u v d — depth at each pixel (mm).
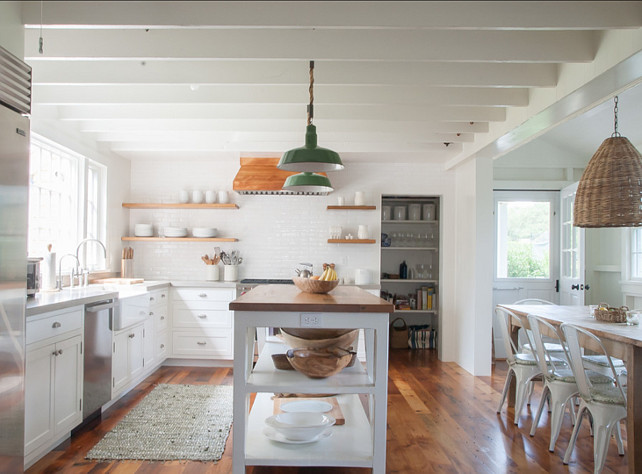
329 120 4465
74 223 4684
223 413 3781
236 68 3189
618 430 3197
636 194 3271
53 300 3137
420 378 5070
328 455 2287
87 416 3445
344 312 2297
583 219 3475
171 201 6023
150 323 4805
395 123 4465
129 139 4949
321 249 6012
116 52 2785
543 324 3594
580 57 2781
